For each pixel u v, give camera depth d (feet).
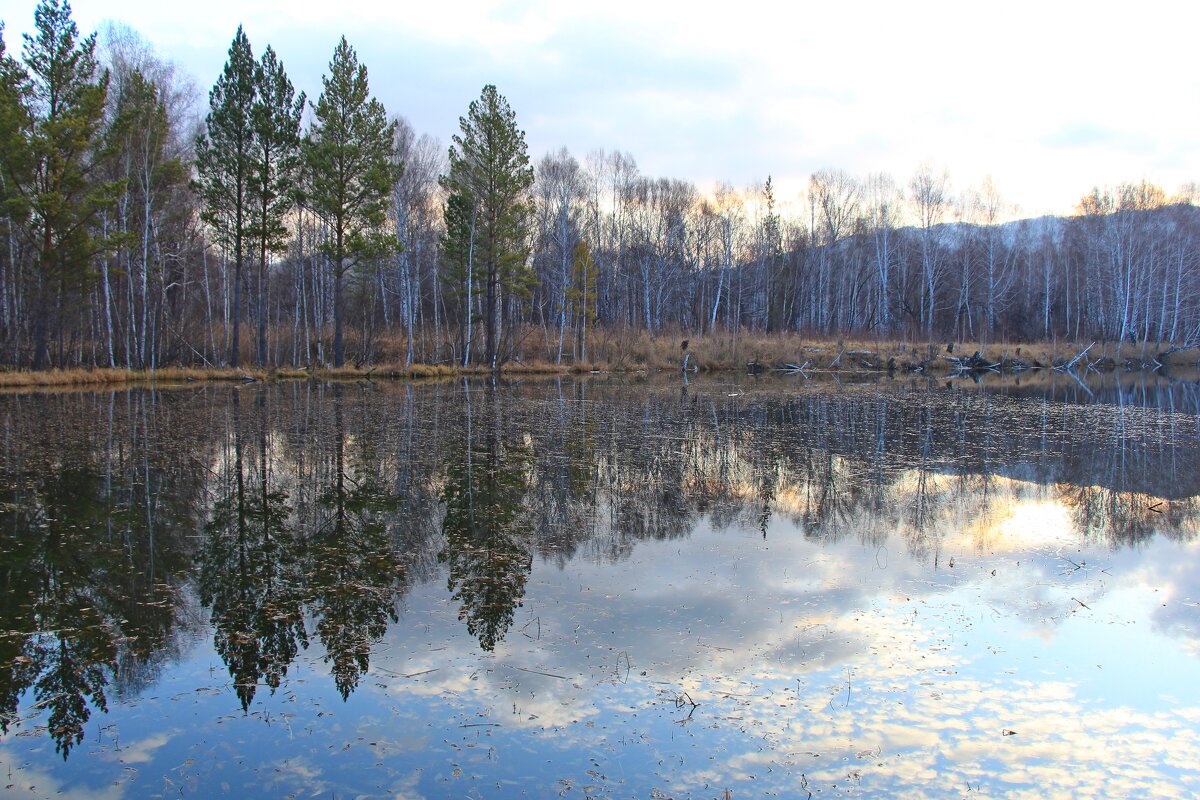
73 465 43.60
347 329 145.79
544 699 17.10
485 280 148.56
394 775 14.12
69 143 91.81
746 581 25.27
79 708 16.78
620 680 18.02
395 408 74.79
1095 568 26.96
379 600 23.20
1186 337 178.60
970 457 49.88
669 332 173.47
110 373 98.12
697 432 60.13
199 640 20.35
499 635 20.62
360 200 115.03
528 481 40.68
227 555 27.55
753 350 157.17
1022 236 230.68
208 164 107.96
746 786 13.92
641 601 23.29
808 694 17.52
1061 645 20.39
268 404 76.84
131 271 107.34
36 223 91.86
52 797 13.44
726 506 35.91
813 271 216.13
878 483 41.42
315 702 16.96
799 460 48.11
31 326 105.19
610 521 32.94
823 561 27.58
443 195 168.14
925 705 17.10
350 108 112.68
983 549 29.27
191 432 56.49
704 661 19.15
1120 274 176.96
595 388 104.73
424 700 17.02
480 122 128.06
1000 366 154.61
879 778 14.25
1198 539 30.66
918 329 192.85
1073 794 13.83
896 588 24.77
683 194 210.18
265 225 110.93
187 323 122.62
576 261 156.76
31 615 22.06
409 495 37.14
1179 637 20.89
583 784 13.88
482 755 14.83
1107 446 54.80
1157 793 13.91
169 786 13.79
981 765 14.75
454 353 132.77
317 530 30.91
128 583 24.66
